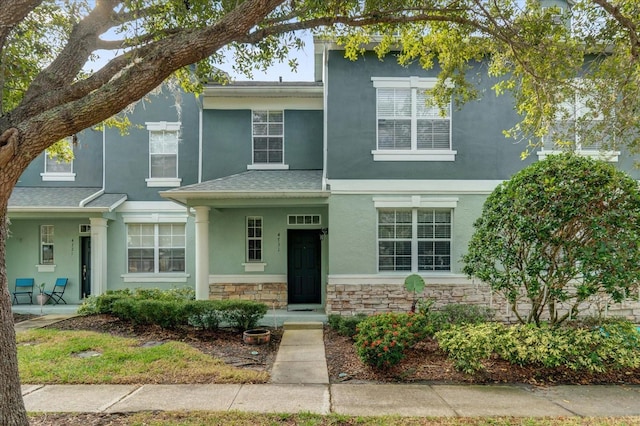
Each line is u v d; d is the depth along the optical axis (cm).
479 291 988
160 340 784
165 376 579
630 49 571
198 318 846
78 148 1312
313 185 1042
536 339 620
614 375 596
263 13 385
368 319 703
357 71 1023
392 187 1011
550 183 623
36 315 1062
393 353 589
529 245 653
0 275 347
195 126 1260
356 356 693
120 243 1238
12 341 357
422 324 693
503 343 621
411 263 1018
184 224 1256
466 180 1014
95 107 338
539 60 624
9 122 355
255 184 1047
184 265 1252
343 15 561
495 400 503
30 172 1305
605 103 609
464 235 1009
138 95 356
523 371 605
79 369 597
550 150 998
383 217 1026
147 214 1244
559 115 957
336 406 480
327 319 965
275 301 1155
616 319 730
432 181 1013
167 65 362
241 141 1217
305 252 1199
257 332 807
